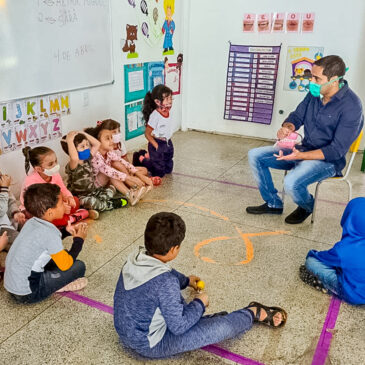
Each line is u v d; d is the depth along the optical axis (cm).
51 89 357
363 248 214
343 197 383
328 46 505
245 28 540
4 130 317
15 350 189
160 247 170
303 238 303
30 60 329
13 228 257
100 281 243
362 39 488
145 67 500
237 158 495
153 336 174
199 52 579
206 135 600
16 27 310
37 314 214
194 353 190
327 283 230
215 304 224
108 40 420
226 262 267
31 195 212
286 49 525
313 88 296
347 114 291
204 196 378
